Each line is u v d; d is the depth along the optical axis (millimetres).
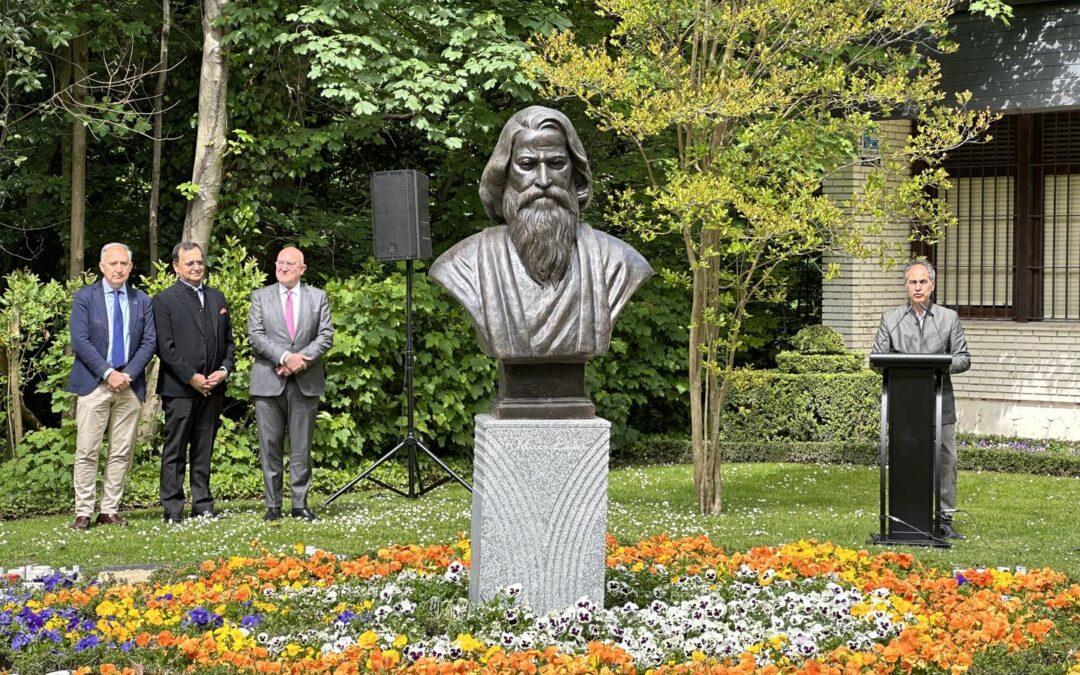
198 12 16078
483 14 14188
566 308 6078
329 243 16188
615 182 16922
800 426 15617
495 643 5504
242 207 14898
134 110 15430
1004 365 16047
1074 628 5910
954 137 10703
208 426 10781
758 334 17125
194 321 10547
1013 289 16062
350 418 13359
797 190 10641
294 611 6234
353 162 17609
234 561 7320
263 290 10648
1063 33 15078
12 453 12562
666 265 16516
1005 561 8352
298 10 14422
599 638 5656
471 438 14430
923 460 9109
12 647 5531
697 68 10938
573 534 6086
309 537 9422
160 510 11359
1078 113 15547
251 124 15328
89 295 10352
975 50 15586
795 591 6680
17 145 15289
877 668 5129
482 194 6449
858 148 14992
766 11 10086
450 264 6305
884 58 12086
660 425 16688
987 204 16203
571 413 6117
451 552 7449
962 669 5086
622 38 14734
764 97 10000
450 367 14125
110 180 16922
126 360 10391
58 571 7379
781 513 10805
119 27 14828
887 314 10031
